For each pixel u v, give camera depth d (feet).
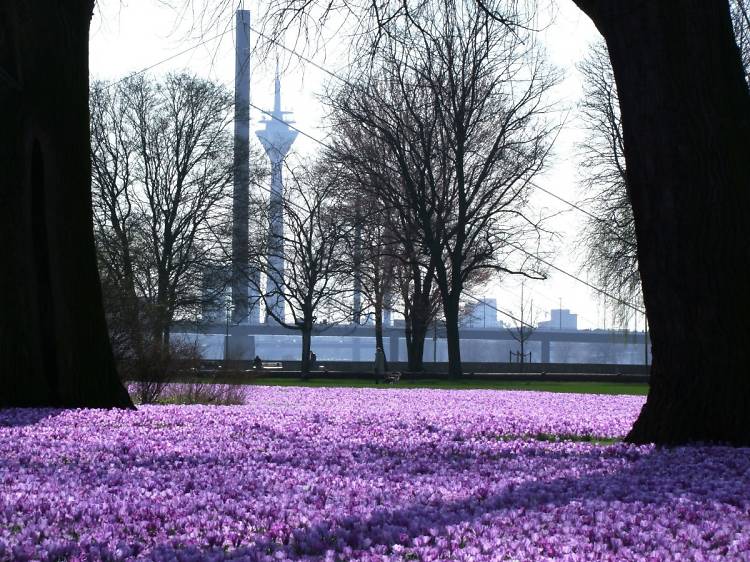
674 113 33.99
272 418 44.80
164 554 14.58
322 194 181.68
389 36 48.29
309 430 38.27
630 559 14.24
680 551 14.85
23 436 33.12
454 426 43.39
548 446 33.76
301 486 21.99
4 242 47.16
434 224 167.22
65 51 48.49
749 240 33.81
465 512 18.26
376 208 164.25
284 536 16.21
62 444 30.71
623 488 21.88
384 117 157.38
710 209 33.68
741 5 47.11
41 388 47.37
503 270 162.81
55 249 47.80
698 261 33.73
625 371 196.65
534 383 147.33
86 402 47.83
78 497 19.97
